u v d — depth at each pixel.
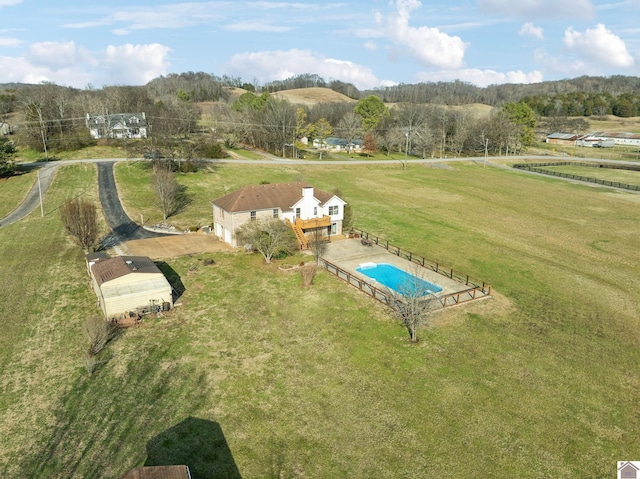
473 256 48.09
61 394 24.92
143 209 60.94
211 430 22.39
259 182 79.38
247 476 19.78
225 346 29.67
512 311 35.38
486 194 80.75
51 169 77.31
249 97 160.38
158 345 29.67
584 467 20.66
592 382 26.84
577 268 46.09
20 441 21.53
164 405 24.09
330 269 42.44
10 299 35.62
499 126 136.00
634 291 40.50
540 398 25.28
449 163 115.88
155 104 132.12
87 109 120.25
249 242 45.75
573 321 34.19
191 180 76.69
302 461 20.67
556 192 83.62
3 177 72.62
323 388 25.72
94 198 64.25
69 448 21.14
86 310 34.28
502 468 20.52
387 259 45.81
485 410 24.19
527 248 51.88
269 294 37.09
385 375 26.97
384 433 22.44
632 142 165.50
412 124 147.62
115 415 23.33
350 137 124.94
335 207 52.50
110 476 19.55
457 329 32.28
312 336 31.03
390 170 102.31
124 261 36.38
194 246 48.16
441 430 22.72
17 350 29.11
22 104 122.75
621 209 71.12
